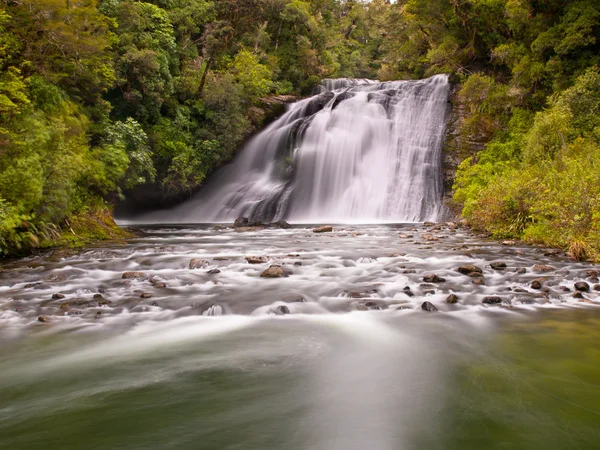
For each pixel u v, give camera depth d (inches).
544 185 579.2
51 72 627.5
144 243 577.6
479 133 1145.4
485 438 121.1
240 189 1180.5
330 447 117.1
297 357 185.9
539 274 345.1
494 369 170.4
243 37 1583.4
